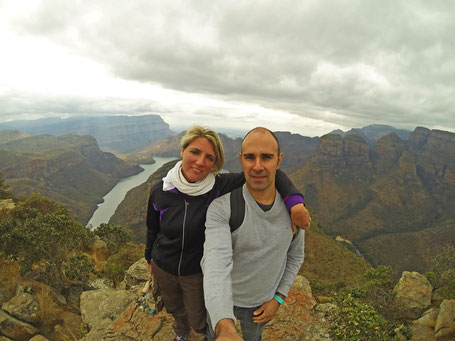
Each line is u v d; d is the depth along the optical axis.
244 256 1.04
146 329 1.96
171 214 1.23
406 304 7.47
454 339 5.65
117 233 16.22
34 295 5.94
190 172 1.19
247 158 0.98
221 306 0.83
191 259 1.27
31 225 7.44
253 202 1.03
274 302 1.11
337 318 2.14
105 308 2.52
